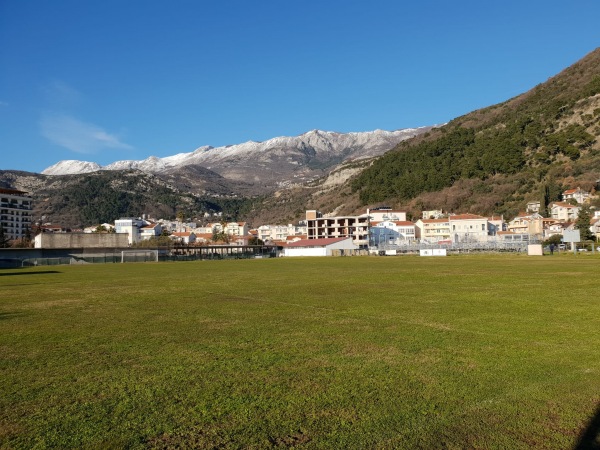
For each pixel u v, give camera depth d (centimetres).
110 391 789
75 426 647
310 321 1462
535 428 619
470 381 808
